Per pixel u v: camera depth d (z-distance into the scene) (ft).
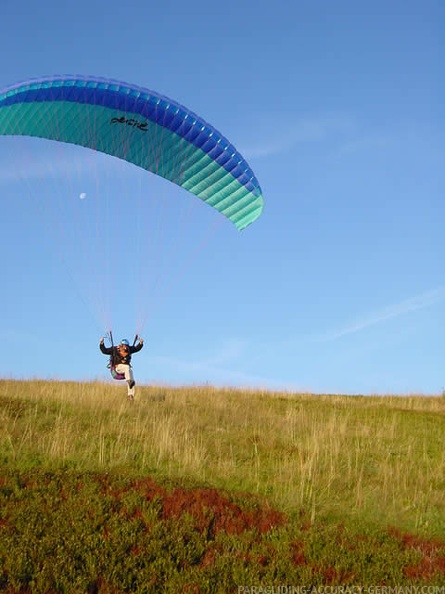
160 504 35.88
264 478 44.93
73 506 34.22
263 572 29.73
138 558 29.55
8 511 33.24
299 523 36.01
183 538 32.19
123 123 62.80
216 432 55.72
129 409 58.49
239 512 36.94
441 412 81.00
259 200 67.00
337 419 70.38
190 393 75.72
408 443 60.08
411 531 37.55
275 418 64.75
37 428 49.73
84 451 45.70
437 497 43.96
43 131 62.03
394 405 84.48
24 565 27.48
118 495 36.81
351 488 44.57
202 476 43.19
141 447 48.24
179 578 28.32
